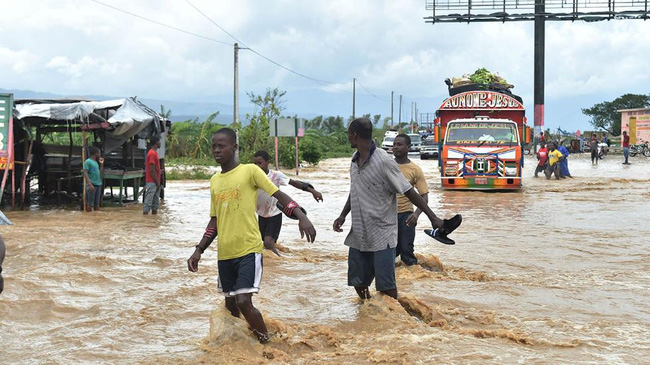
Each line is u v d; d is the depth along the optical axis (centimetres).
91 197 1617
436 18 4556
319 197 709
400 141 809
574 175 2888
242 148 3622
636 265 923
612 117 9075
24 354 541
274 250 957
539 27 4597
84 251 1008
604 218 1460
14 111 1577
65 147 1809
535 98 4753
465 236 1188
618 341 561
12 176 1594
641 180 2583
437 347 530
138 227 1302
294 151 3666
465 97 2350
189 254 985
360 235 647
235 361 512
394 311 627
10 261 912
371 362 502
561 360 504
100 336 587
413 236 840
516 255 998
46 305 691
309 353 531
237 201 545
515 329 596
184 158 3950
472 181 2161
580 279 828
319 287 769
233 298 578
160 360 521
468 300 709
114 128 1593
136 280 804
